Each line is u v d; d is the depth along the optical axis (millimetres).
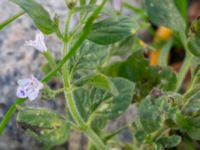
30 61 315
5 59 313
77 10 191
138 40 301
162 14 254
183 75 259
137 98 266
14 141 298
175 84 260
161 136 242
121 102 229
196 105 227
